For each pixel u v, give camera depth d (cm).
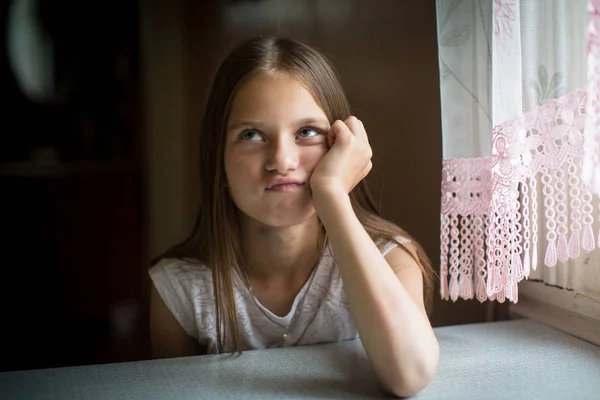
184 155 280
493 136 63
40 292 250
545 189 62
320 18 165
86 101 280
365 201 94
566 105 61
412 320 58
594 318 71
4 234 246
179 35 276
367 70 149
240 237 81
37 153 276
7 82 272
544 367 63
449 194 70
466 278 70
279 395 56
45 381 60
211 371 62
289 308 82
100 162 271
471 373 61
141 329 239
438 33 72
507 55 63
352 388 58
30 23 273
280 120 68
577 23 62
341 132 70
